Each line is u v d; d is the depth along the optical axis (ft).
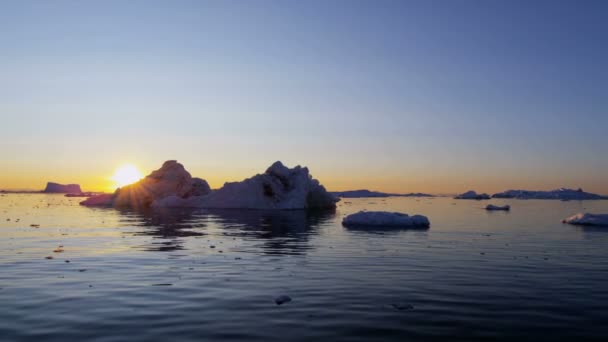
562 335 25.61
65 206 184.85
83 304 31.78
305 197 167.02
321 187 176.55
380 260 50.39
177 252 56.08
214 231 82.33
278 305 31.60
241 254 54.70
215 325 27.22
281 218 117.50
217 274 42.24
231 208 161.68
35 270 44.09
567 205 235.40
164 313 29.68
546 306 31.40
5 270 44.09
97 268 45.14
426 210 171.12
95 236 73.41
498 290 36.04
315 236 74.90
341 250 58.44
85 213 137.28
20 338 25.07
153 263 48.03
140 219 112.16
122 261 49.32
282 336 25.31
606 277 41.14
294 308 30.81
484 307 31.14
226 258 51.57
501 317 28.89
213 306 31.32
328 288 36.68
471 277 41.06
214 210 153.69
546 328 26.76
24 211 148.36
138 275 41.68
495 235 77.41
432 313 29.71
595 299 33.30
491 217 127.44
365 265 47.16
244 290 35.91
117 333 25.85
